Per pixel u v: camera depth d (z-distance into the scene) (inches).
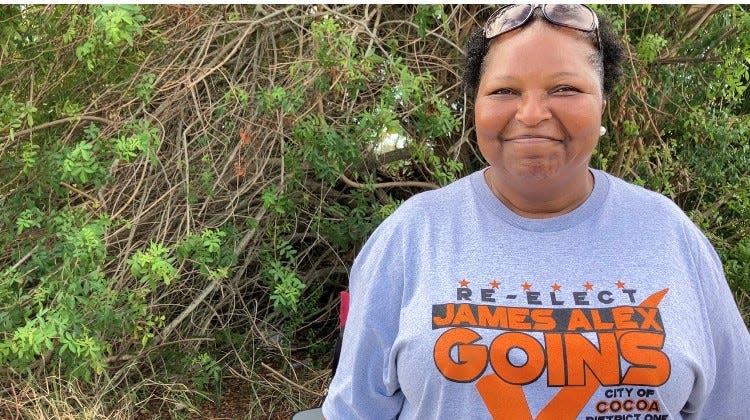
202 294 119.8
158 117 113.7
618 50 49.0
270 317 138.0
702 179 138.5
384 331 47.9
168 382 127.3
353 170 130.1
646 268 45.2
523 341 43.1
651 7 128.7
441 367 43.8
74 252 96.0
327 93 110.8
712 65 137.4
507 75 44.7
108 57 108.7
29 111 105.5
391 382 47.4
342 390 50.4
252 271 137.3
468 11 124.8
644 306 43.8
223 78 118.6
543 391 42.7
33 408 106.7
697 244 47.8
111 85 116.8
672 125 137.6
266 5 117.0
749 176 143.1
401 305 47.6
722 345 47.0
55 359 113.1
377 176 138.2
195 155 114.7
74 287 96.7
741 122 136.9
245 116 116.0
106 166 105.0
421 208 49.9
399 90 107.0
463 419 43.8
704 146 142.9
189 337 130.1
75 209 104.1
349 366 49.7
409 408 47.7
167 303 122.3
